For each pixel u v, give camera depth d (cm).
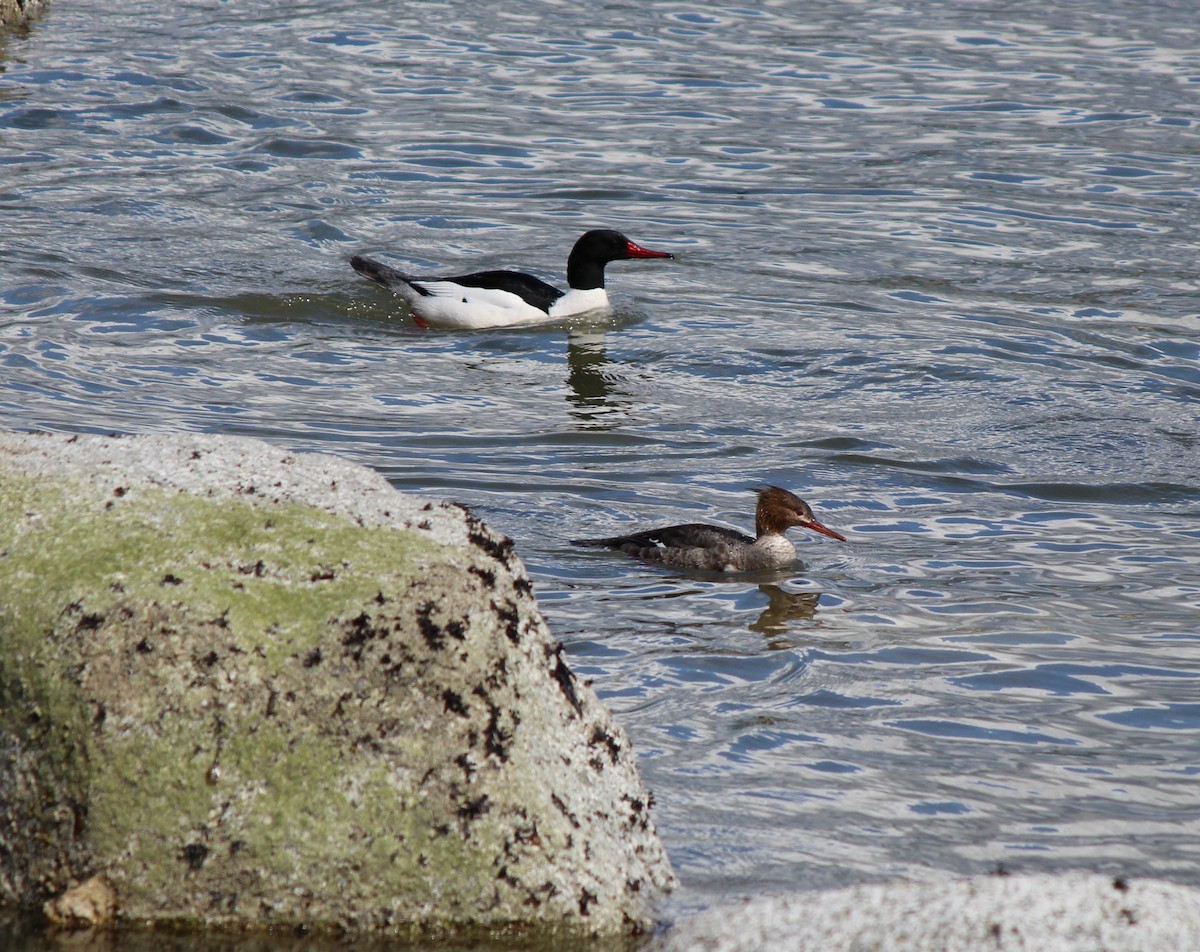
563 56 3641
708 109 3253
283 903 716
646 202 2694
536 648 767
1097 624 1241
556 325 2139
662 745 994
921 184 2794
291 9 3966
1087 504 1546
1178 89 3416
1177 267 2386
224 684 713
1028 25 3984
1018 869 859
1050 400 1855
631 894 758
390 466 1579
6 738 724
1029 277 2339
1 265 2170
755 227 2572
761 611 1254
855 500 1545
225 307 2114
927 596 1299
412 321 2158
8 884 726
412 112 3161
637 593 1285
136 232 2383
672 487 1566
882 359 1992
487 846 723
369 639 725
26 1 3709
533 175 2823
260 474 797
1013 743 1024
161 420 1677
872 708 1071
